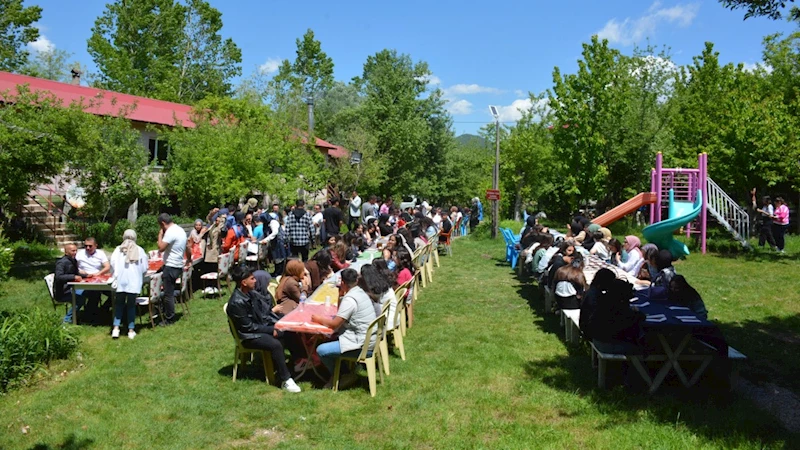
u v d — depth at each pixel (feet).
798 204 73.41
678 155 77.87
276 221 40.93
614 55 73.72
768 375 20.98
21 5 114.01
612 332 19.33
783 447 15.15
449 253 55.52
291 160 72.33
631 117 78.02
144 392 19.44
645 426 16.47
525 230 44.55
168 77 139.44
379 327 20.57
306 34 170.50
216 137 62.69
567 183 76.79
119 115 55.36
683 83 82.84
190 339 25.84
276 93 94.94
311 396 19.29
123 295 25.81
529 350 24.43
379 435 16.37
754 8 23.67
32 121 40.27
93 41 134.41
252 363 22.63
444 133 143.84
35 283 38.14
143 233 58.85
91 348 24.26
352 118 126.82
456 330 27.86
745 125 59.72
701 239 54.13
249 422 17.22
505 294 36.76
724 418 16.92
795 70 79.20
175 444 15.76
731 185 69.05
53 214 56.65
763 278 39.70
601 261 32.58
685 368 20.70
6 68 114.62
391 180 124.67
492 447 15.39
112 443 15.85
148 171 56.75
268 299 24.44
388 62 134.31
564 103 74.02
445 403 18.56
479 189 116.98
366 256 36.29
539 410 17.95
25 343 20.95
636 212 84.23
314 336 21.18
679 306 20.57
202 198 64.23
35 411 17.83
